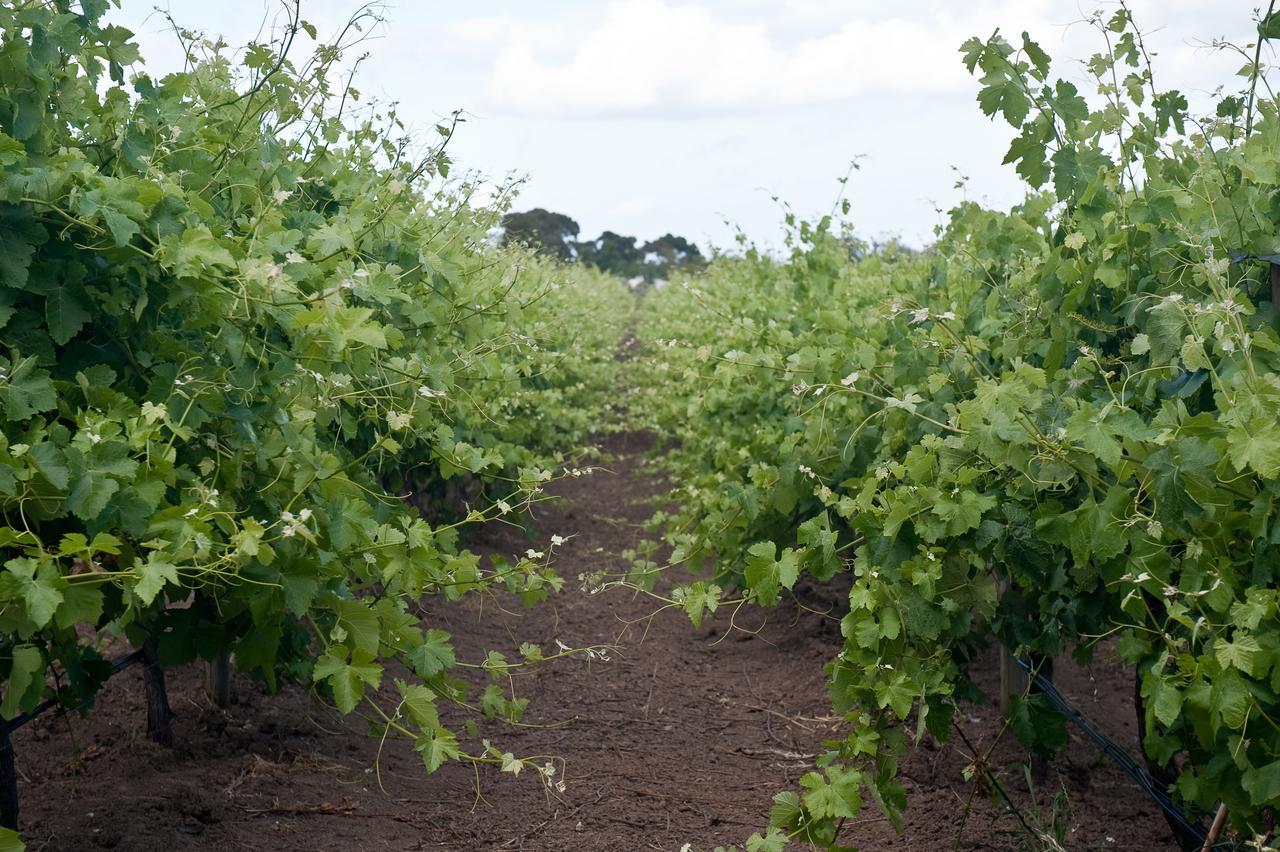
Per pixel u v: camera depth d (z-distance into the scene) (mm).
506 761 3225
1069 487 3064
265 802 3824
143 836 3451
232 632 3098
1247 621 2242
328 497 3084
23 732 4223
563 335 9594
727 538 5289
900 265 6891
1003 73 3486
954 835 3820
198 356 2791
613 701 5352
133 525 2404
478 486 7902
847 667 3246
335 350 3123
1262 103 3506
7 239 2459
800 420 5125
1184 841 3457
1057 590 3297
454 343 5176
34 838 3408
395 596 3375
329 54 3850
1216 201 3184
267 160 3711
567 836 3859
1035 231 4215
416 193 5121
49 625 2736
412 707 3088
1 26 2684
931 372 4090
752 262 8375
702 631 6512
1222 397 2395
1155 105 3645
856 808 2900
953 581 3096
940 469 3098
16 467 2242
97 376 2635
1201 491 2451
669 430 10508
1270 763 2367
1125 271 3451
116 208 2523
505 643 6156
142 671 4797
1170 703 2402
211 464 2809
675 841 3854
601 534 9039
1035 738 3449
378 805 3959
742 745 4875
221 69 3926
